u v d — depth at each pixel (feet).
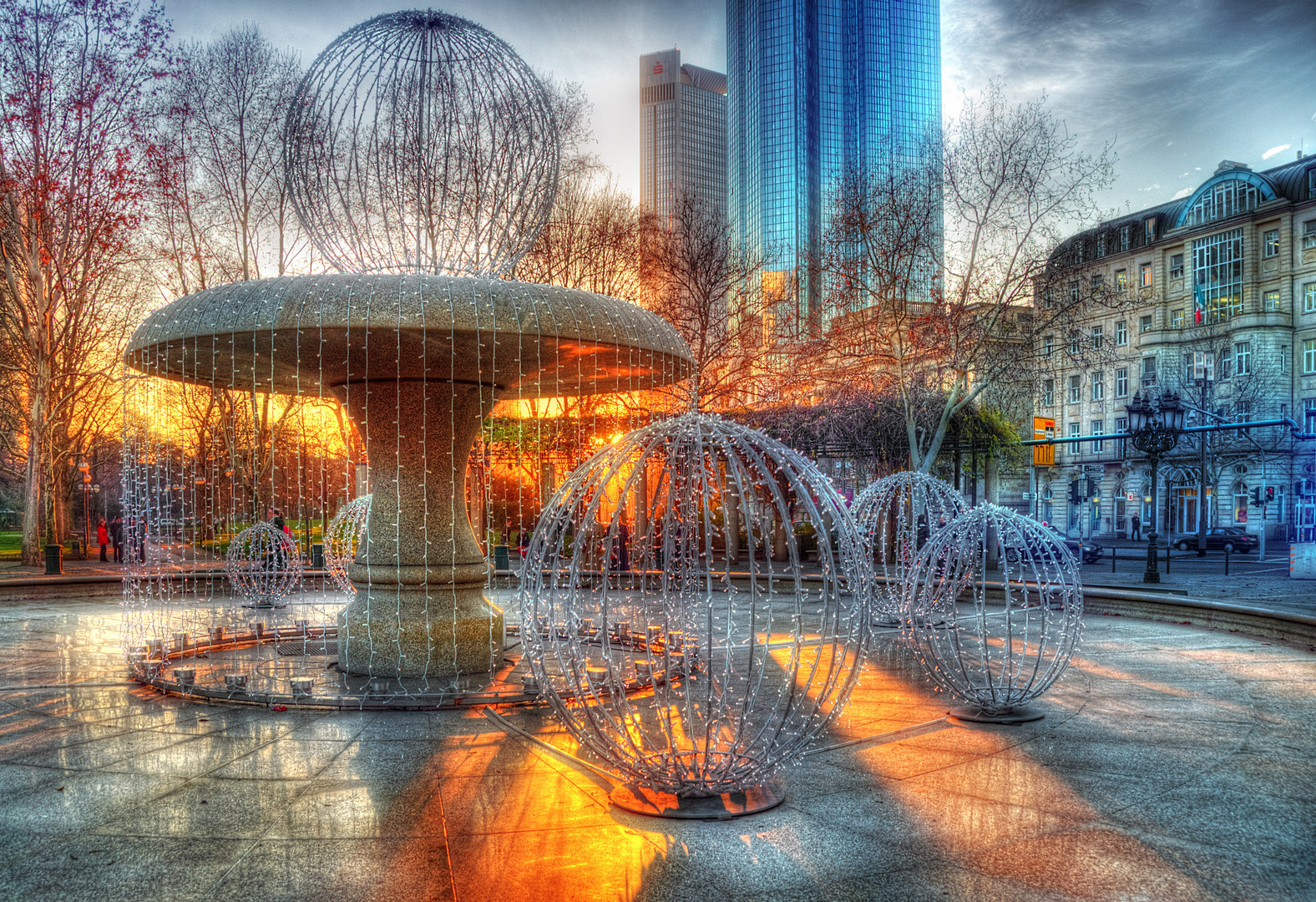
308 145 26.27
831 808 16.25
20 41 75.56
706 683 26.71
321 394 35.24
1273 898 12.59
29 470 85.40
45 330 84.12
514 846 14.35
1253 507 151.74
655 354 27.17
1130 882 13.10
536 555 17.75
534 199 27.84
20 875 13.23
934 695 26.08
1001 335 83.66
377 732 21.52
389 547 28.27
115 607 51.52
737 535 83.97
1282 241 160.66
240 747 20.24
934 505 50.11
